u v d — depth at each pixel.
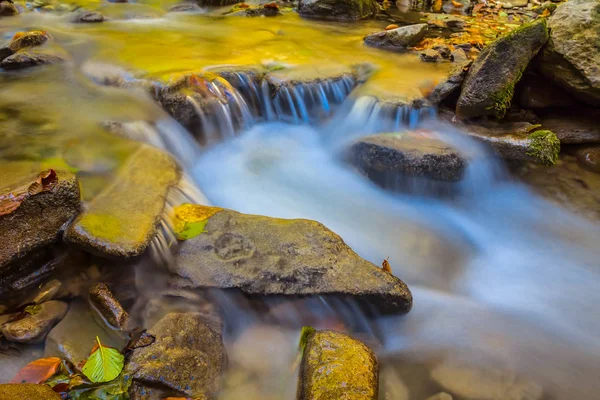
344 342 2.89
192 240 3.52
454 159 4.73
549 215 4.86
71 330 2.96
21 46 6.83
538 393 3.00
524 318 3.65
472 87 5.25
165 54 6.77
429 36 8.55
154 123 5.09
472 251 4.45
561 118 5.48
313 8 10.05
